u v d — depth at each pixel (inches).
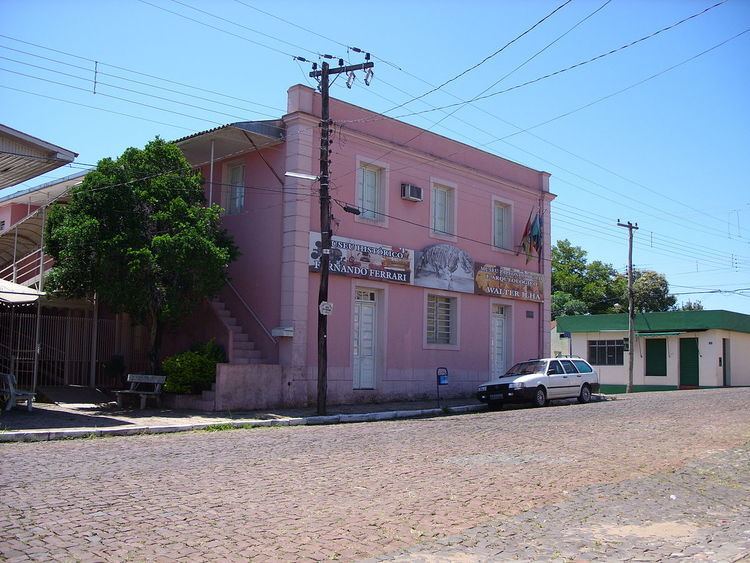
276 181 800.9
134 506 290.8
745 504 329.1
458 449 470.6
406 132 906.1
